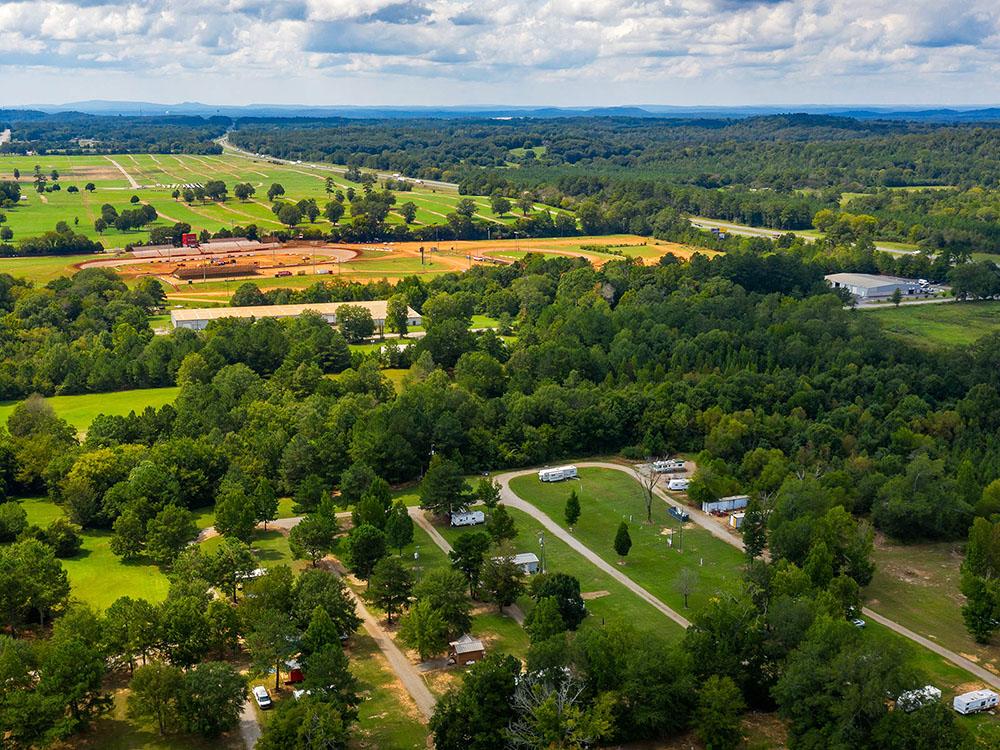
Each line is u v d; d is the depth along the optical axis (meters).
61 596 165.25
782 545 188.62
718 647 147.75
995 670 160.50
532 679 138.88
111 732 138.25
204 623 153.00
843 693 133.38
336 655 140.75
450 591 164.25
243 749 135.00
